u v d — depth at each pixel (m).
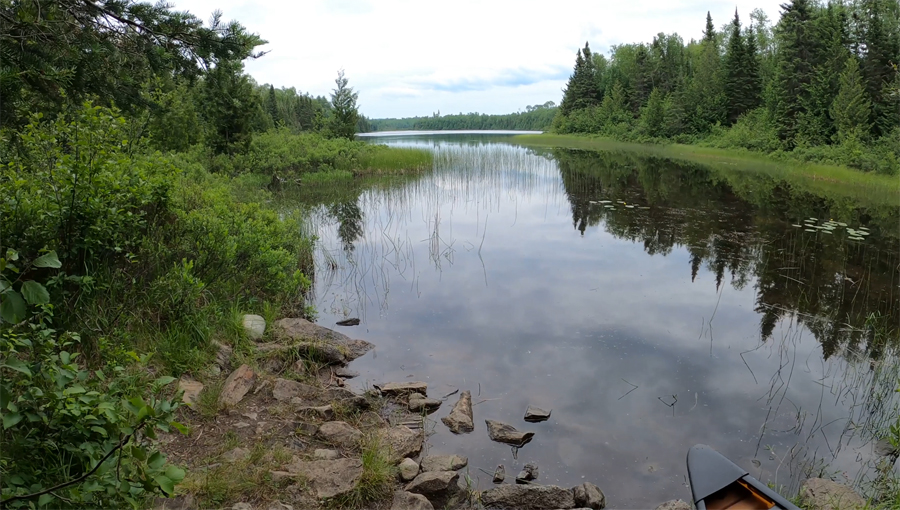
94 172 4.44
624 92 57.09
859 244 10.41
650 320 6.78
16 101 3.97
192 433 3.82
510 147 39.62
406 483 3.69
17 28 3.43
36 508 2.24
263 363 5.15
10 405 2.31
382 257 9.55
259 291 6.72
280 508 3.12
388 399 4.93
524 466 4.03
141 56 4.02
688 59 60.03
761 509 2.99
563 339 6.23
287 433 4.05
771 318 6.88
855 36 32.69
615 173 22.44
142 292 5.03
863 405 4.93
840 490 3.60
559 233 11.36
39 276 4.08
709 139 39.78
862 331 6.50
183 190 7.96
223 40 4.14
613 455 4.20
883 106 27.16
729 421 4.67
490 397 5.00
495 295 7.64
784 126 30.66
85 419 2.52
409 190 17.28
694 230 11.56
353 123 29.89
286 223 8.93
